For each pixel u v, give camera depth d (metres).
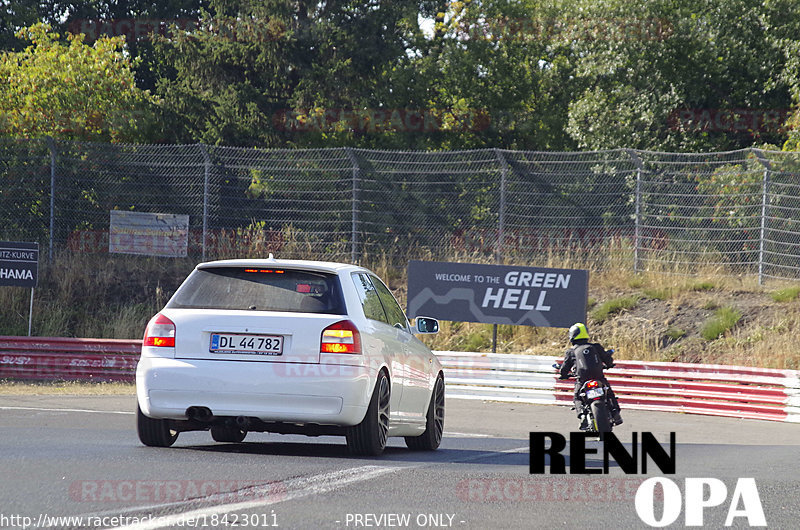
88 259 101.56
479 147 140.50
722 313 84.19
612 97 122.06
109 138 119.19
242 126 131.25
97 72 119.25
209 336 31.89
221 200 102.81
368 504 23.84
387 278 98.44
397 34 143.00
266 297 32.38
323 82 132.75
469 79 143.38
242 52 132.12
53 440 35.81
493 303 80.81
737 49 119.50
